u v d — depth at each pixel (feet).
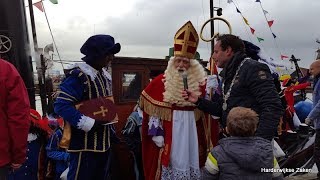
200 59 15.40
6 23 14.99
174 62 12.28
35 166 13.07
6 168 9.07
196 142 12.23
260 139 8.86
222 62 10.73
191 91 11.90
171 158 12.01
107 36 10.94
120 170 14.30
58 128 13.19
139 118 13.80
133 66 14.89
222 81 11.05
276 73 13.07
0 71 8.81
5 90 8.84
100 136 10.84
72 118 10.20
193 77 12.32
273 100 9.66
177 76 12.11
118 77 14.53
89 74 10.59
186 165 11.98
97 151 10.71
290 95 17.98
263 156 8.59
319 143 16.44
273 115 9.55
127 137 13.84
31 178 13.03
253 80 9.91
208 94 12.39
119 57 14.46
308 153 17.78
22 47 15.44
